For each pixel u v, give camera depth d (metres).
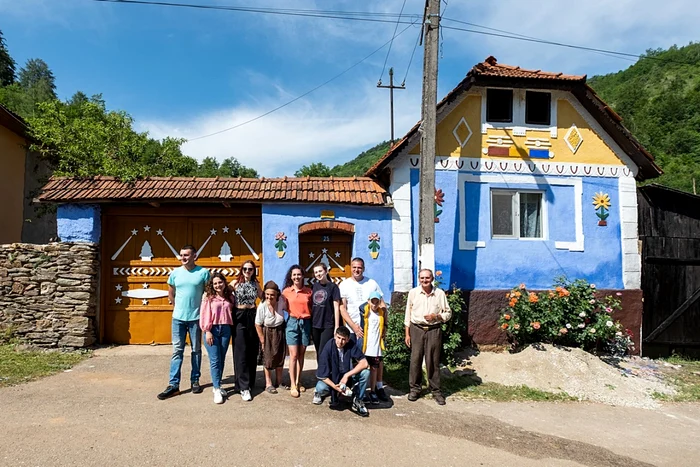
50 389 6.40
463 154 9.51
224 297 6.33
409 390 7.25
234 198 8.86
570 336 8.77
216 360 6.16
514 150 9.66
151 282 9.36
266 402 6.18
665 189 9.95
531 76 9.22
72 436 4.86
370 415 5.98
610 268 9.75
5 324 8.52
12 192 11.27
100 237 9.19
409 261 9.19
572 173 9.80
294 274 6.63
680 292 10.03
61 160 11.77
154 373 7.36
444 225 9.31
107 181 9.24
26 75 73.38
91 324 8.88
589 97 9.50
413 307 6.96
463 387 7.51
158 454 4.55
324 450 4.84
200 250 9.48
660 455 5.29
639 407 7.10
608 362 9.04
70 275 8.71
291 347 6.49
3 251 8.62
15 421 5.20
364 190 9.43
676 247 10.09
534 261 9.54
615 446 5.49
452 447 5.12
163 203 9.14
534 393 7.34
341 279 9.50
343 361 6.03
